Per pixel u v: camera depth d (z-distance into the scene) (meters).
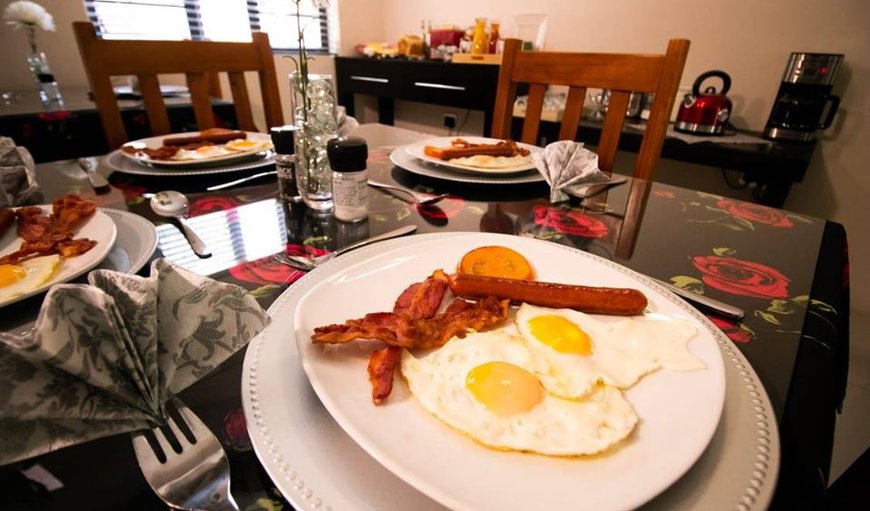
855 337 2.05
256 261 0.70
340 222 0.87
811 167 2.20
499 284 0.58
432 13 3.57
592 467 0.35
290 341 0.49
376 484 0.34
